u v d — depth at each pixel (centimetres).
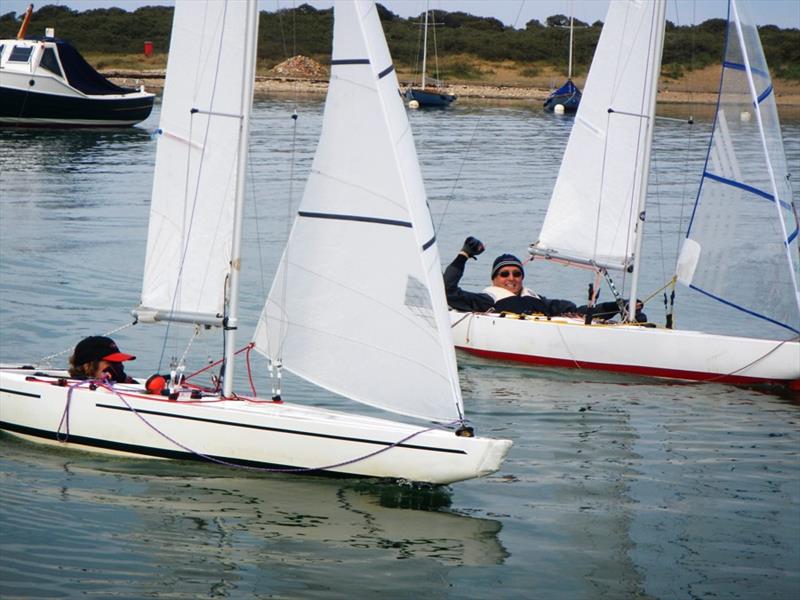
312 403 2986
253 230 5941
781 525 2286
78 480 2381
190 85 2439
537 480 2516
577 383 3456
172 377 2595
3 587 1881
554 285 4997
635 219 3784
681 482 2533
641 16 3728
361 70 2331
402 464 2370
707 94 19088
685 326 4194
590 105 3838
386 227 2341
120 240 5478
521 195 7606
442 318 2336
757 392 3400
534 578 2002
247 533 2145
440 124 13788
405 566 2028
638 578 2014
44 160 9019
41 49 11225
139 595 1873
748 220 3534
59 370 2795
